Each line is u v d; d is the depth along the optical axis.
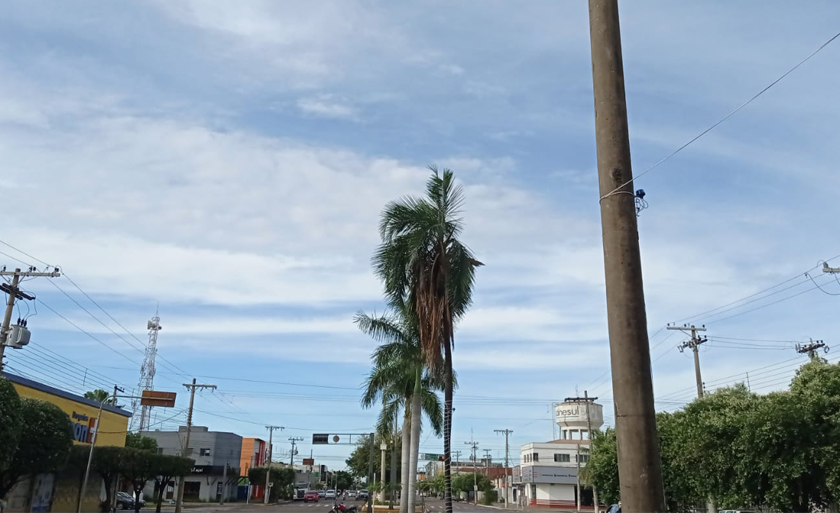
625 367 4.98
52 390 36.62
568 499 85.00
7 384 21.47
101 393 73.56
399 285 19.38
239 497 86.50
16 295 31.31
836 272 24.86
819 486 16.75
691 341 39.72
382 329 26.77
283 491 94.00
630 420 4.87
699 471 20.56
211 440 78.62
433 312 18.52
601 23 5.83
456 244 19.19
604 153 5.52
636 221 5.37
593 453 33.81
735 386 24.55
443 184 19.52
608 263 5.27
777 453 17.30
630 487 4.77
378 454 89.62
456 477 119.38
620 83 5.68
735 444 18.52
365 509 55.09
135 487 42.53
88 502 43.16
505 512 71.06
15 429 21.44
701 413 21.86
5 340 30.22
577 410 89.88
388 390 31.16
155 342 80.88
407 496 32.03
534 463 87.25
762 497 18.17
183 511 54.25
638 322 5.05
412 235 18.53
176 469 45.72
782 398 17.92
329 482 159.62
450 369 18.78
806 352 37.91
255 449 103.81
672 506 25.78
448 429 18.67
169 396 44.81
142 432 80.62
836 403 17.06
